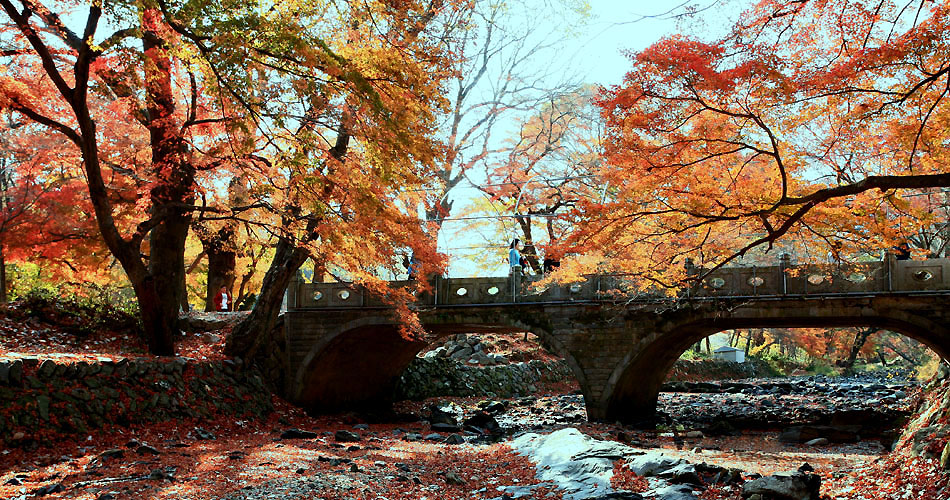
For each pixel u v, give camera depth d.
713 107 9.80
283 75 12.18
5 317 20.53
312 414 24.70
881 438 20.23
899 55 8.88
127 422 16.62
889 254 19.91
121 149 20.59
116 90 17.67
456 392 32.81
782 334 51.56
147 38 16.97
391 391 29.98
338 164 14.09
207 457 14.09
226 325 25.89
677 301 21.02
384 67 12.32
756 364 54.69
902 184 8.70
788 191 11.33
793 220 9.72
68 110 17.88
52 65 14.19
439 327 25.30
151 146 20.44
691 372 44.81
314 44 11.53
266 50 11.52
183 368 19.80
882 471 11.98
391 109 12.62
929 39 8.66
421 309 24.02
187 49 11.91
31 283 29.66
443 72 14.05
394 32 13.21
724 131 10.37
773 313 20.94
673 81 9.64
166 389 18.53
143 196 19.14
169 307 20.64
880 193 11.25
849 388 36.12
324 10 12.58
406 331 22.98
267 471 12.62
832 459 15.78
